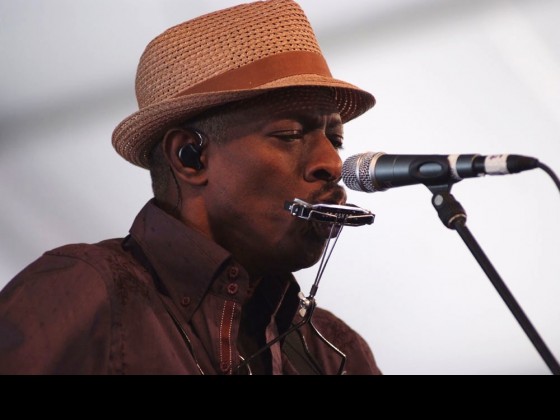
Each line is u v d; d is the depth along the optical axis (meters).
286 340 7.14
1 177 11.76
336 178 6.56
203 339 6.42
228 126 6.54
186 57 6.69
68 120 11.86
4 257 11.73
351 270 11.91
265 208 6.48
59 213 11.79
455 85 12.05
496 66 12.04
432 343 11.88
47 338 5.86
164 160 6.86
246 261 6.64
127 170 11.87
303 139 6.59
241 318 6.80
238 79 6.56
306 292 11.82
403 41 12.02
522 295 11.96
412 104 12.06
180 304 6.47
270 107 6.52
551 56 11.99
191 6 11.80
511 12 11.96
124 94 11.89
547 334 11.89
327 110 6.68
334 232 6.52
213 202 6.59
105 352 6.04
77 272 6.20
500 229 12.03
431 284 11.92
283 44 6.69
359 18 11.92
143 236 6.68
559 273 11.95
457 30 12.01
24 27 11.72
